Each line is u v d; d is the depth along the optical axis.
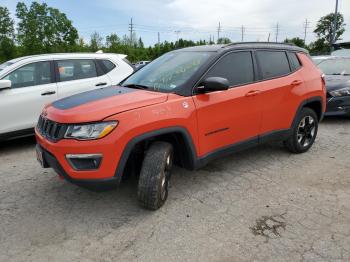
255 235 3.06
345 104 7.18
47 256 2.79
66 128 3.05
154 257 2.77
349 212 3.46
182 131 3.45
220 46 4.20
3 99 5.39
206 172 4.50
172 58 4.43
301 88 4.88
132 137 3.10
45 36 58.47
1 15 57.00
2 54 56.91
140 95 3.47
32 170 4.68
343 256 2.76
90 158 3.01
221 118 3.85
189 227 3.19
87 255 2.80
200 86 3.68
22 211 3.52
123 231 3.14
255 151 5.35
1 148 5.82
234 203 3.65
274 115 4.54
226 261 2.71
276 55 4.71
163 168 3.37
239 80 4.12
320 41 56.03
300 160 4.98
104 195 3.86
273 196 3.82
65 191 3.98
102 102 3.28
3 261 2.73
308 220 3.30
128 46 62.69
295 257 2.75
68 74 6.19
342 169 4.63
